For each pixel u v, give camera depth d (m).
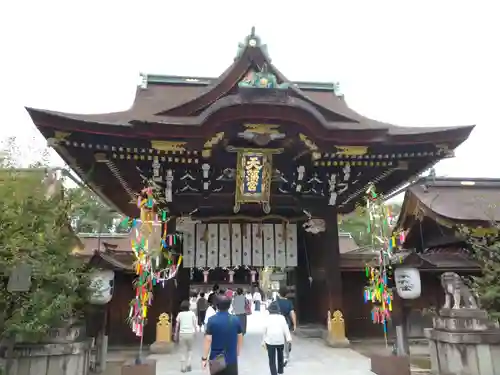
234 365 5.94
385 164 14.40
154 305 14.12
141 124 11.88
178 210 14.97
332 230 15.55
